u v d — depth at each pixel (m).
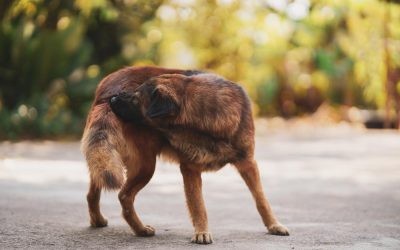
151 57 10.73
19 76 9.36
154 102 3.11
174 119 3.13
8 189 4.53
